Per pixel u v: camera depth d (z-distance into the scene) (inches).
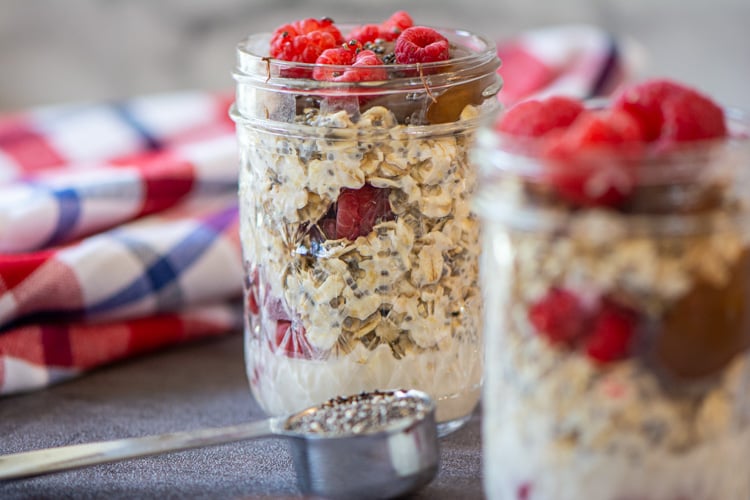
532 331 19.5
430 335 22.6
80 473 22.6
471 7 41.6
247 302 23.6
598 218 18.9
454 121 22.2
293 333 22.8
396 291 22.4
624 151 19.0
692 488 19.5
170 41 42.6
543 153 19.0
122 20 42.1
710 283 19.0
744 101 41.9
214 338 27.8
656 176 18.6
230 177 29.8
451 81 22.0
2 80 42.5
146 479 22.4
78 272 25.7
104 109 34.0
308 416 22.1
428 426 21.4
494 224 20.0
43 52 42.3
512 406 19.9
